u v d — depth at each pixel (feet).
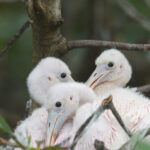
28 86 44.83
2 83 65.21
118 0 60.13
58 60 44.27
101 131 37.11
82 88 40.98
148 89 45.32
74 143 33.65
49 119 40.34
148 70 65.26
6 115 57.93
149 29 58.80
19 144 33.30
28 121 41.22
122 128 37.40
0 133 44.65
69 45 42.16
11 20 64.49
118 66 46.62
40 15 40.40
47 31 41.50
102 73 46.57
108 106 34.24
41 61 43.57
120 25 62.64
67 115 40.55
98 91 46.06
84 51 63.52
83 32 63.72
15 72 64.95
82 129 33.73
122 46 41.19
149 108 39.63
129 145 32.40
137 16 59.11
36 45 42.52
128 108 39.45
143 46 41.14
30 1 40.50
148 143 29.96
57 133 40.11
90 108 38.04
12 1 63.05
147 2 61.11
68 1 64.28
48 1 40.63
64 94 40.50
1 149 37.65
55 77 44.19
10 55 64.39
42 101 44.29
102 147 33.17
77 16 64.23
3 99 64.90
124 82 47.11
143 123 38.19
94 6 63.52
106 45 41.37
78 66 63.41
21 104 64.64
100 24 63.16
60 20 40.98
